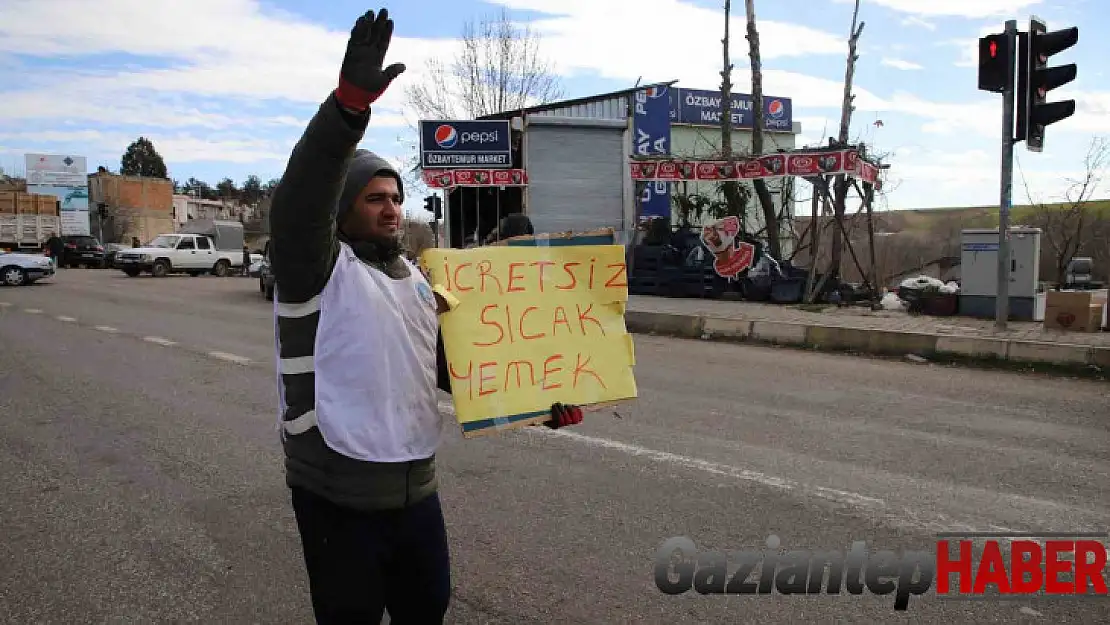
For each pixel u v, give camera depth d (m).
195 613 3.32
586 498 4.59
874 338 10.05
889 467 5.18
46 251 34.75
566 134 17.69
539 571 3.66
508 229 11.56
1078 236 15.12
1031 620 3.22
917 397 7.40
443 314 2.39
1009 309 11.61
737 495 4.62
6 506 4.54
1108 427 6.27
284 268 1.97
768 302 14.17
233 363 9.13
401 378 2.12
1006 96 9.88
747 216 19.42
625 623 3.21
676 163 15.05
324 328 2.02
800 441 5.80
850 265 19.09
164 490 4.79
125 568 3.74
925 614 3.27
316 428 2.05
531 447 5.64
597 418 6.52
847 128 15.86
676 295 15.32
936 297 12.13
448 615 3.27
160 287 22.38
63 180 56.41
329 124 1.77
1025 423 6.38
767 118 24.78
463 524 4.21
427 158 17.06
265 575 3.66
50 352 9.96
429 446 2.22
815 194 13.77
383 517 2.13
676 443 5.73
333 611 2.09
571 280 2.65
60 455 5.50
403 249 2.25
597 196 17.98
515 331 2.50
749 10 16.14
